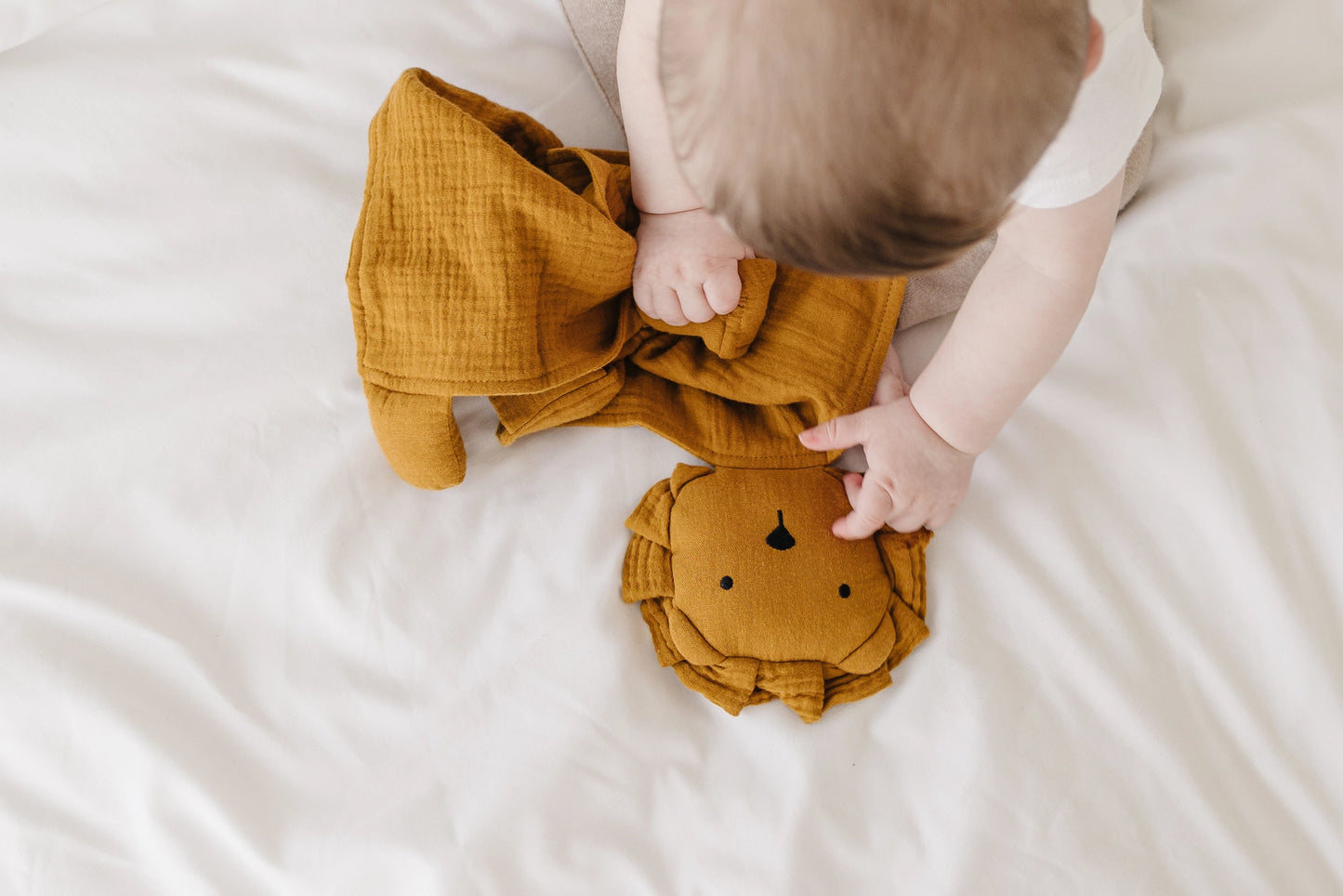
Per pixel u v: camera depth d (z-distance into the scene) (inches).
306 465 31.4
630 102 28.5
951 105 16.9
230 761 28.5
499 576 30.9
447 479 30.6
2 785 28.1
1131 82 23.0
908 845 28.2
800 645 29.1
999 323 27.4
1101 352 32.1
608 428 32.7
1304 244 31.7
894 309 31.4
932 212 17.9
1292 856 27.7
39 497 30.6
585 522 31.4
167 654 29.3
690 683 29.6
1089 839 27.7
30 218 32.0
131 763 28.2
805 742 29.2
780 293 31.8
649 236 29.9
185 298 32.3
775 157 17.7
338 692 29.2
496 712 29.3
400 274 27.4
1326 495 29.5
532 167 27.1
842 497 31.3
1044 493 31.2
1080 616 29.8
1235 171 32.3
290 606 30.1
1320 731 28.2
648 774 29.0
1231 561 29.7
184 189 32.5
